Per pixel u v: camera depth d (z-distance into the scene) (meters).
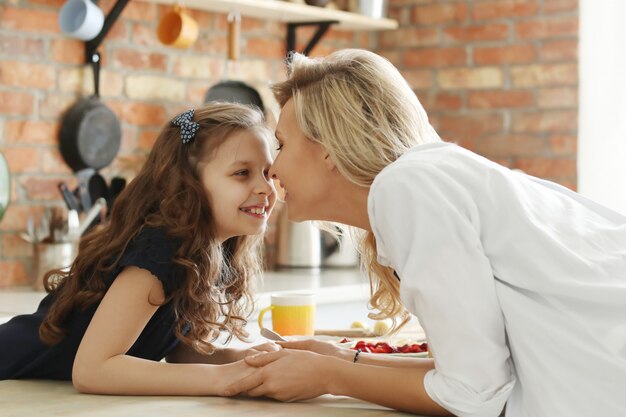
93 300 1.90
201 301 1.94
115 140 3.89
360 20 4.44
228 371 1.72
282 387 1.64
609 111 4.17
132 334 1.78
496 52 4.51
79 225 3.64
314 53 4.65
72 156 3.76
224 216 1.99
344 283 3.83
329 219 1.80
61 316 1.93
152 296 1.81
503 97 4.50
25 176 3.65
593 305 1.49
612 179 4.18
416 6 4.71
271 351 1.88
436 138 1.78
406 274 1.50
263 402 1.66
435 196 1.50
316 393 1.64
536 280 1.50
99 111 3.82
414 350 2.08
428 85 4.69
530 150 4.44
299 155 1.74
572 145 4.34
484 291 1.48
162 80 4.09
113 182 3.90
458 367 1.47
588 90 4.21
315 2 4.32
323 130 1.68
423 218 1.49
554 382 1.46
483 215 1.53
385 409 1.61
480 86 4.56
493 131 4.53
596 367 1.45
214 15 4.27
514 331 1.49
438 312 1.47
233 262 2.23
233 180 1.98
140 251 1.82
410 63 4.73
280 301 2.46
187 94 4.18
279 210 4.49
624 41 4.15
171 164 1.97
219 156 1.98
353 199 1.75
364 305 3.80
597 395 1.45
